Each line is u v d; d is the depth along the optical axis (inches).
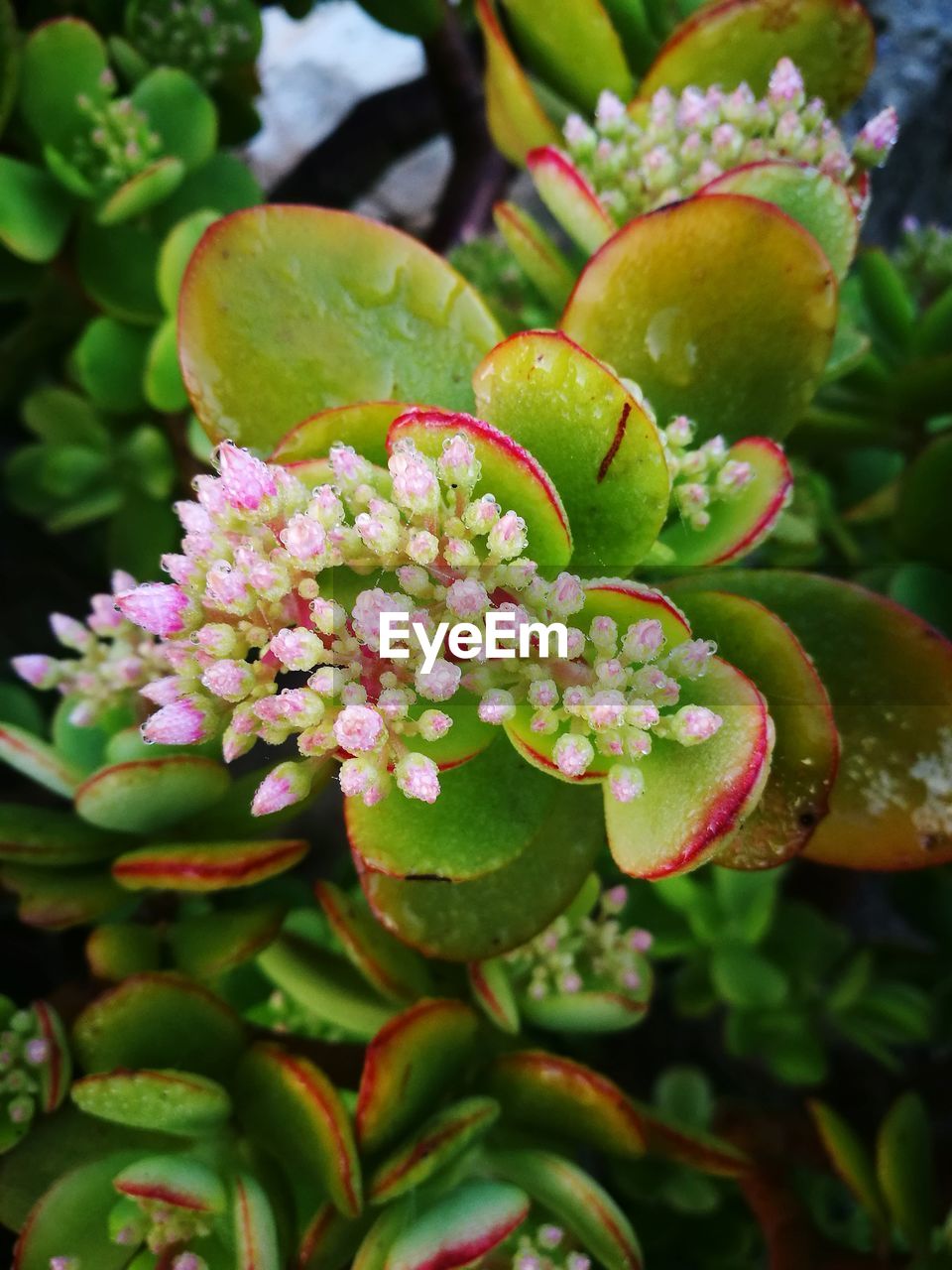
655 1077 9.9
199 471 8.5
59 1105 5.4
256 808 3.8
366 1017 5.6
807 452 7.9
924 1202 5.9
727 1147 5.8
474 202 11.7
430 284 4.8
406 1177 4.7
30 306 9.0
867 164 5.4
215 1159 5.1
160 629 3.9
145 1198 4.7
